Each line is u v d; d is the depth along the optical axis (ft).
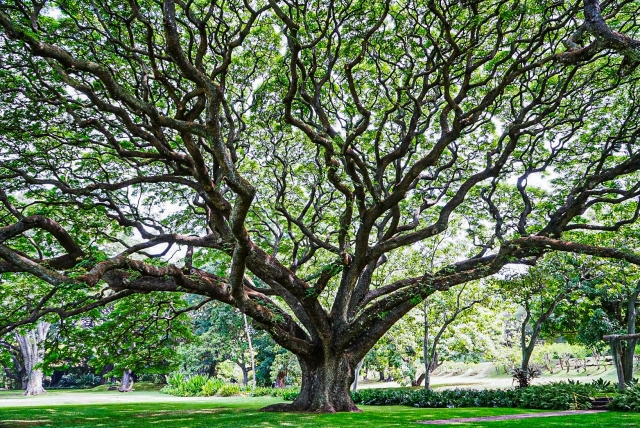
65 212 55.93
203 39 36.86
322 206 63.10
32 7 40.78
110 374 60.59
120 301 67.51
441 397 68.23
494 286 82.99
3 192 43.32
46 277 34.71
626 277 74.69
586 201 59.16
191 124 32.99
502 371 169.37
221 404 77.15
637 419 42.60
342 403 53.93
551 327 89.04
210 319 150.20
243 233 38.65
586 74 53.98
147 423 44.06
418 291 54.44
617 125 58.65
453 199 53.26
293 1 41.24
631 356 72.08
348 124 56.44
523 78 51.57
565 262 76.64
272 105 56.39
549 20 41.81
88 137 50.39
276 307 57.57
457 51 40.52
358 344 56.03
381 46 48.55
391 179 67.21
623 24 44.55
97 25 45.85
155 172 59.82
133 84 49.78
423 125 61.52
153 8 45.24
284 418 45.70
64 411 61.41
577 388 64.69
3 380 177.88
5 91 43.01
